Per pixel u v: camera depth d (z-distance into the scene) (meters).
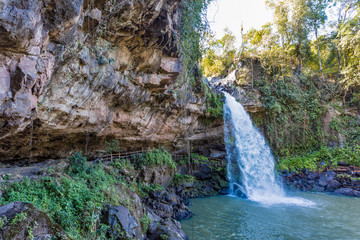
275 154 21.53
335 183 17.02
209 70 27.91
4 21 3.21
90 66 7.52
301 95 22.78
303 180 18.34
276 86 22.73
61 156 10.79
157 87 11.08
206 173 17.75
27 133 7.91
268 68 22.88
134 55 9.16
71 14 4.55
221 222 10.33
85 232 5.30
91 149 12.01
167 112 14.09
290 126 22.19
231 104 20.58
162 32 8.26
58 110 7.47
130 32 7.77
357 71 20.92
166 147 17.28
